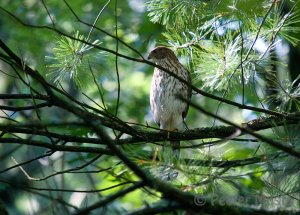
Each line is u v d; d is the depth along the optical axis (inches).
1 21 837.8
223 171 322.0
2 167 755.4
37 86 601.0
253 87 425.7
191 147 324.2
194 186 311.3
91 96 731.4
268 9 398.0
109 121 409.4
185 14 416.8
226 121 290.2
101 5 836.0
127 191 290.8
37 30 812.0
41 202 695.7
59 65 391.5
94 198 722.2
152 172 306.3
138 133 408.2
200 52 417.4
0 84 792.3
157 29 823.1
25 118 639.8
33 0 861.2
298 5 402.9
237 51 416.5
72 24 815.7
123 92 879.7
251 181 431.8
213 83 413.7
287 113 401.7
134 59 361.4
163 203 319.0
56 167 729.6
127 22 839.7
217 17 401.1
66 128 501.0
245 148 581.9
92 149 400.8
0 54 353.1
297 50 564.7
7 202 696.4
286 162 328.5
